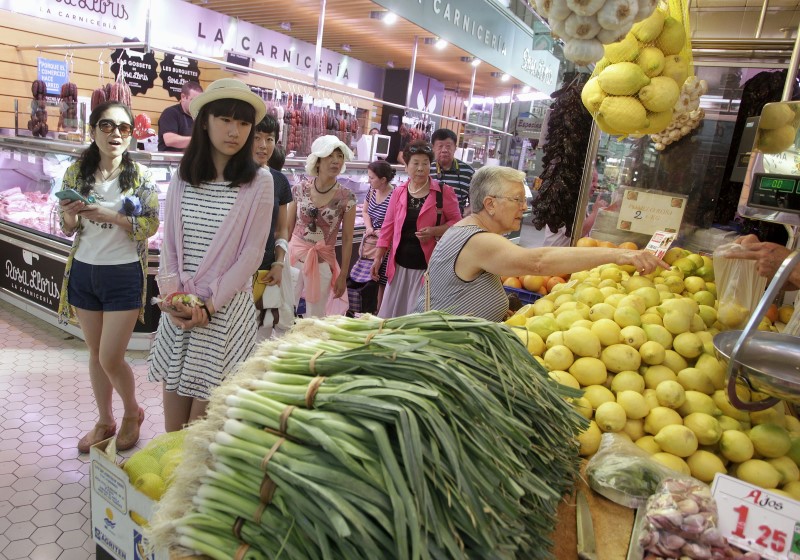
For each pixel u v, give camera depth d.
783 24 3.49
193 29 6.11
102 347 2.70
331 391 1.05
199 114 2.05
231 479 1.01
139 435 2.98
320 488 0.91
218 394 1.13
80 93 5.48
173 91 4.41
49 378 3.51
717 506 1.08
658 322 1.71
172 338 2.20
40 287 4.37
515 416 1.16
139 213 2.68
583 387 1.60
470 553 0.94
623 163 3.03
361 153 6.16
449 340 1.24
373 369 1.09
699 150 2.83
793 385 1.10
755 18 3.55
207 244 2.11
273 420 1.03
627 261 1.93
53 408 3.18
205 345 2.13
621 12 1.48
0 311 4.52
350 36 6.82
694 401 1.48
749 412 1.47
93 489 1.44
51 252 4.16
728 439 1.38
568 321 1.75
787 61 2.58
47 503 2.43
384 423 0.99
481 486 0.95
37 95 4.67
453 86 10.49
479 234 2.12
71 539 2.24
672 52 1.86
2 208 4.58
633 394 1.51
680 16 1.92
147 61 4.14
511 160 10.63
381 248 4.07
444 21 6.27
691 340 1.61
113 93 3.90
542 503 1.06
